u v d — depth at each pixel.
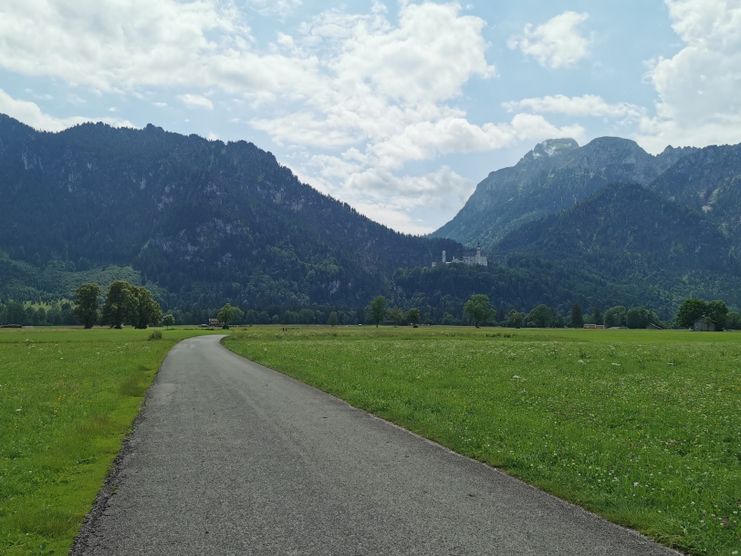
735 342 73.62
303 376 30.62
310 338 89.19
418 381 26.42
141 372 34.56
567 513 9.22
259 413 19.16
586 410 18.59
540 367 33.00
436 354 44.06
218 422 17.56
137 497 10.13
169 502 9.81
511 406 19.41
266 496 10.05
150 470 11.97
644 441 14.44
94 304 152.62
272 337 92.44
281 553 7.59
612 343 68.88
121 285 153.12
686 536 8.18
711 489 10.36
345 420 17.73
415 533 8.28
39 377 30.02
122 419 18.27
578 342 72.88
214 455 13.21
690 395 22.08
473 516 9.02
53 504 9.80
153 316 163.50
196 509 9.41
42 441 14.48
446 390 23.41
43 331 124.81
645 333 124.88
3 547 7.97
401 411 18.27
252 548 7.78
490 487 10.60
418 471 11.69
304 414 18.89
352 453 13.30
